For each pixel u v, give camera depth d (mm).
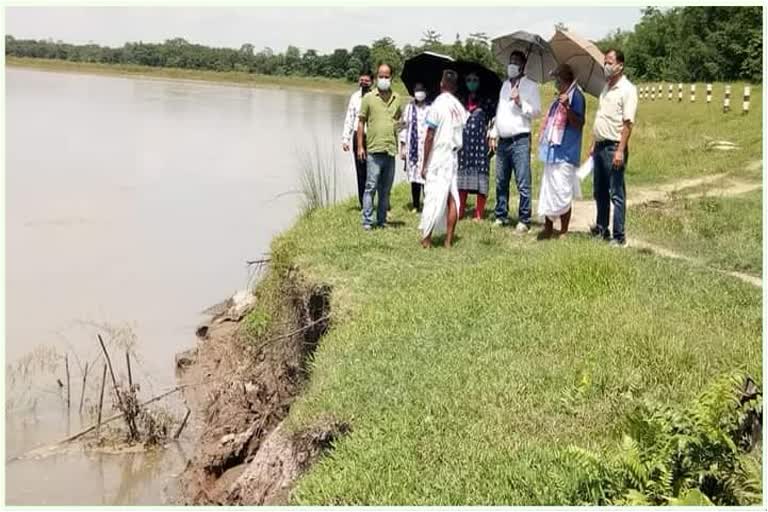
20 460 8852
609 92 10336
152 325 12688
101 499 8156
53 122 37750
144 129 36625
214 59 79750
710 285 8914
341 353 7758
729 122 23625
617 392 6543
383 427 6309
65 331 12422
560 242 10539
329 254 10594
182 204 21156
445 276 9570
